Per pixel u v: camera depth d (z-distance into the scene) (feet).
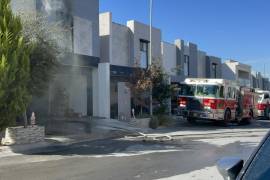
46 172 36.76
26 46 51.57
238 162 12.72
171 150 51.70
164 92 90.27
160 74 89.51
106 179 33.63
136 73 89.20
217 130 82.89
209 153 48.93
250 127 97.30
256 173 11.17
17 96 49.65
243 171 11.66
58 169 38.17
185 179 33.65
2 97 47.83
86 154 47.88
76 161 42.70
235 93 102.78
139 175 35.27
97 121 84.89
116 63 108.99
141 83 87.10
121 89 108.47
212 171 36.94
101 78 96.84
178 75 146.72
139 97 90.02
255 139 66.18
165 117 90.89
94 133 68.23
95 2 97.60
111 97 105.81
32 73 57.57
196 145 57.31
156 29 125.70
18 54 49.11
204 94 95.20
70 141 58.70
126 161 42.68
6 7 49.42
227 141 62.90
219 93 94.63
